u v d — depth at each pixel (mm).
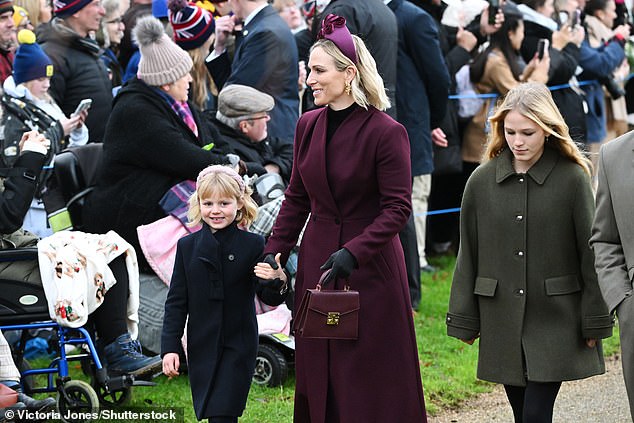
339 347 6262
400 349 6301
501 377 6621
